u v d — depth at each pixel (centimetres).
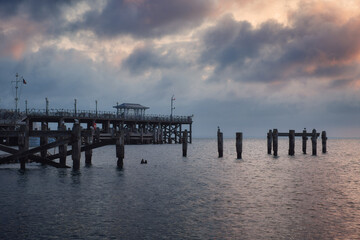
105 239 1639
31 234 1695
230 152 8262
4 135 3459
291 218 1991
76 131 3534
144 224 1859
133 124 11294
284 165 4734
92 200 2391
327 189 2878
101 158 5862
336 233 1742
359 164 5059
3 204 2253
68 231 1741
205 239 1655
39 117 8881
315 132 6294
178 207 2216
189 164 4847
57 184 2989
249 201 2402
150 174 3697
